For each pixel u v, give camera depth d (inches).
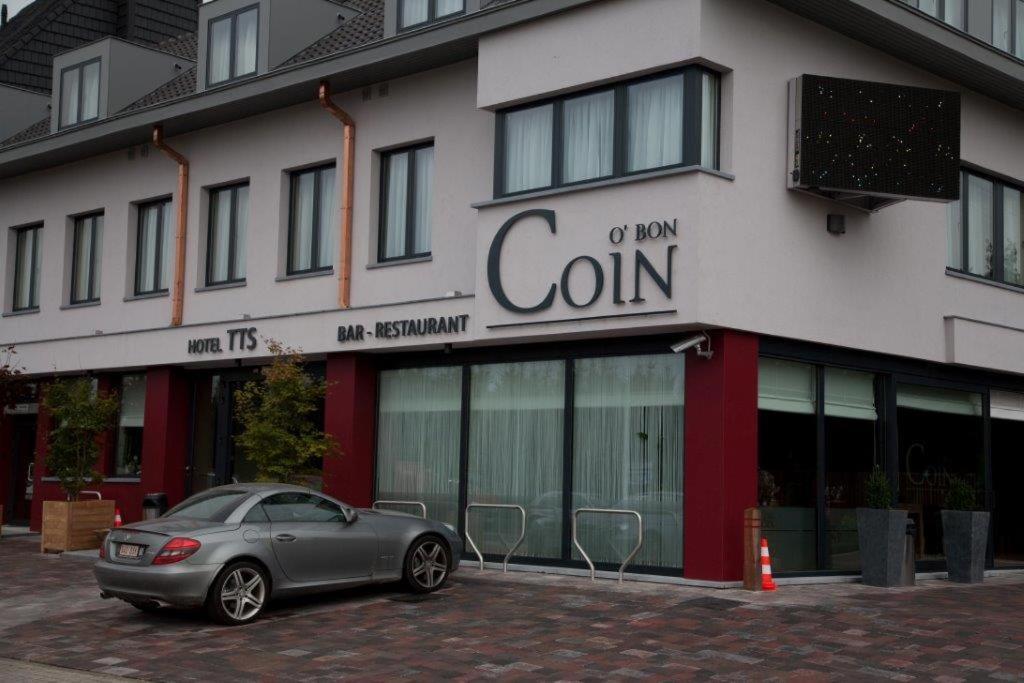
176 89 869.2
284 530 489.1
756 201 554.3
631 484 573.9
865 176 571.8
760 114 560.4
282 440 611.5
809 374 595.5
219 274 792.3
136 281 852.0
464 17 609.9
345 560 505.4
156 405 797.2
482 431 638.5
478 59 610.2
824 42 602.2
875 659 387.9
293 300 732.0
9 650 434.3
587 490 590.2
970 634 426.6
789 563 569.9
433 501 658.8
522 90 589.6
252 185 765.3
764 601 494.0
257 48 759.1
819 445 592.7
